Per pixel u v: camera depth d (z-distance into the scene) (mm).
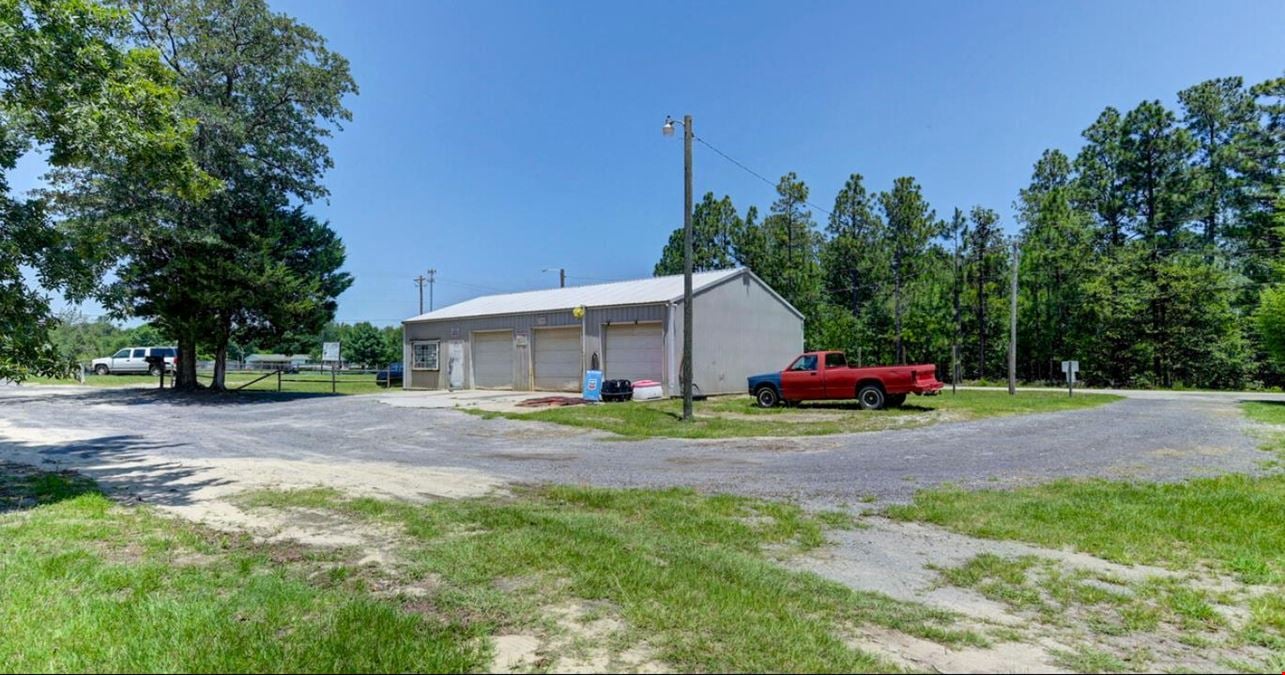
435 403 18016
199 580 4070
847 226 39625
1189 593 3855
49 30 6953
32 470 8375
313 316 23641
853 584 4051
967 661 2988
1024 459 8664
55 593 3822
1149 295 30766
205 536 5125
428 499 6426
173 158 8039
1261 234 30969
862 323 37750
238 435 12109
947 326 36062
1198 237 34188
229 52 20984
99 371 40938
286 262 23109
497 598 3746
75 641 3172
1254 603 3711
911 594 3887
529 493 6715
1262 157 31422
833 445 10195
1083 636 3293
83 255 7984
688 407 13414
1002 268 36625
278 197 22891
